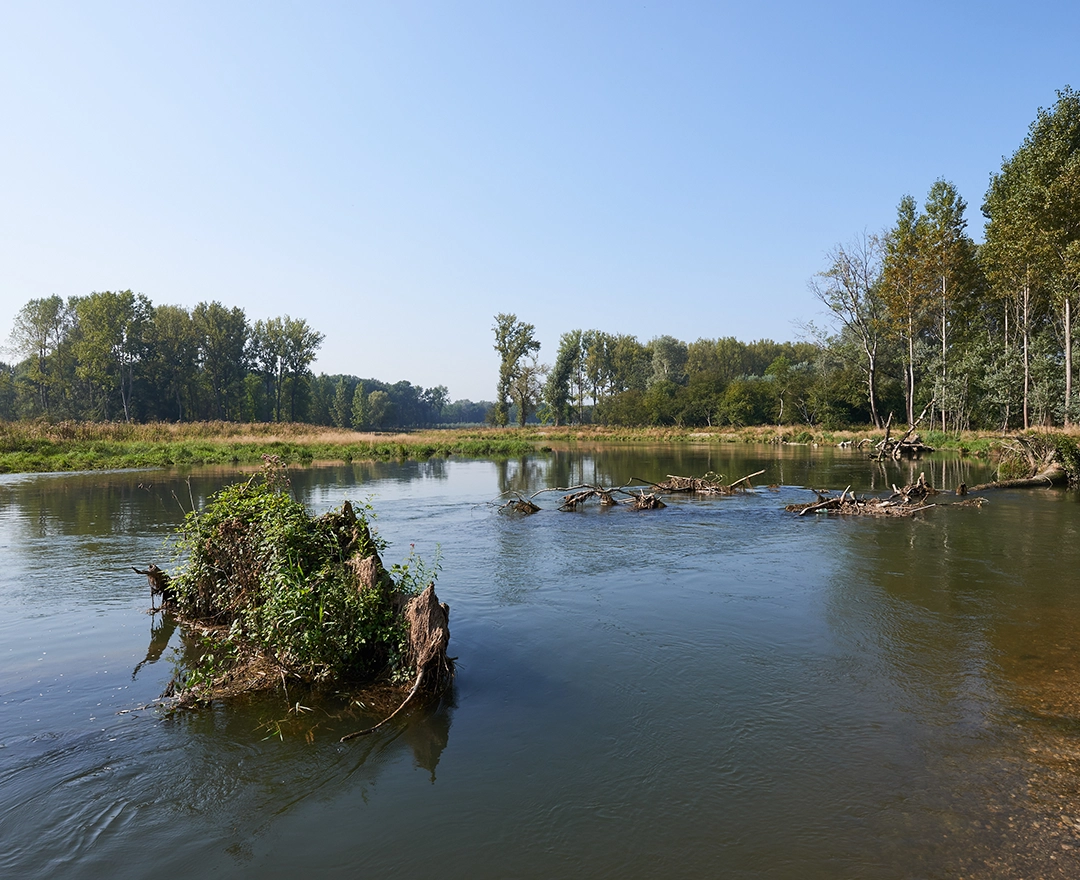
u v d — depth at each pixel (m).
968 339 54.75
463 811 4.40
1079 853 3.86
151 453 36.81
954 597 9.20
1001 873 3.71
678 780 4.72
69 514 16.69
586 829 4.20
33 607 8.87
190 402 101.56
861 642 7.48
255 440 49.03
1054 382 41.84
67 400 91.25
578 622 8.25
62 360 89.88
